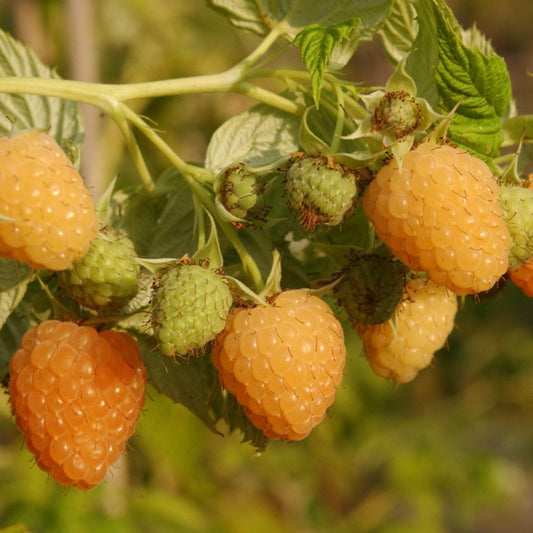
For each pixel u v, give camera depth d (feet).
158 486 1.36
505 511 1.99
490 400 2.04
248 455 1.61
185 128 1.59
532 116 0.80
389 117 0.72
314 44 0.75
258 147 0.80
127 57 1.66
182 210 0.81
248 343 0.71
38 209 0.67
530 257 0.74
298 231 0.80
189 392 0.80
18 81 0.75
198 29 1.73
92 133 1.24
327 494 1.76
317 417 0.72
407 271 0.76
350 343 1.71
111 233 0.73
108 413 0.72
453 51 0.76
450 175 0.70
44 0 1.44
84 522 1.20
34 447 0.72
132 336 0.76
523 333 2.09
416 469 1.76
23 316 0.79
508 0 3.46
